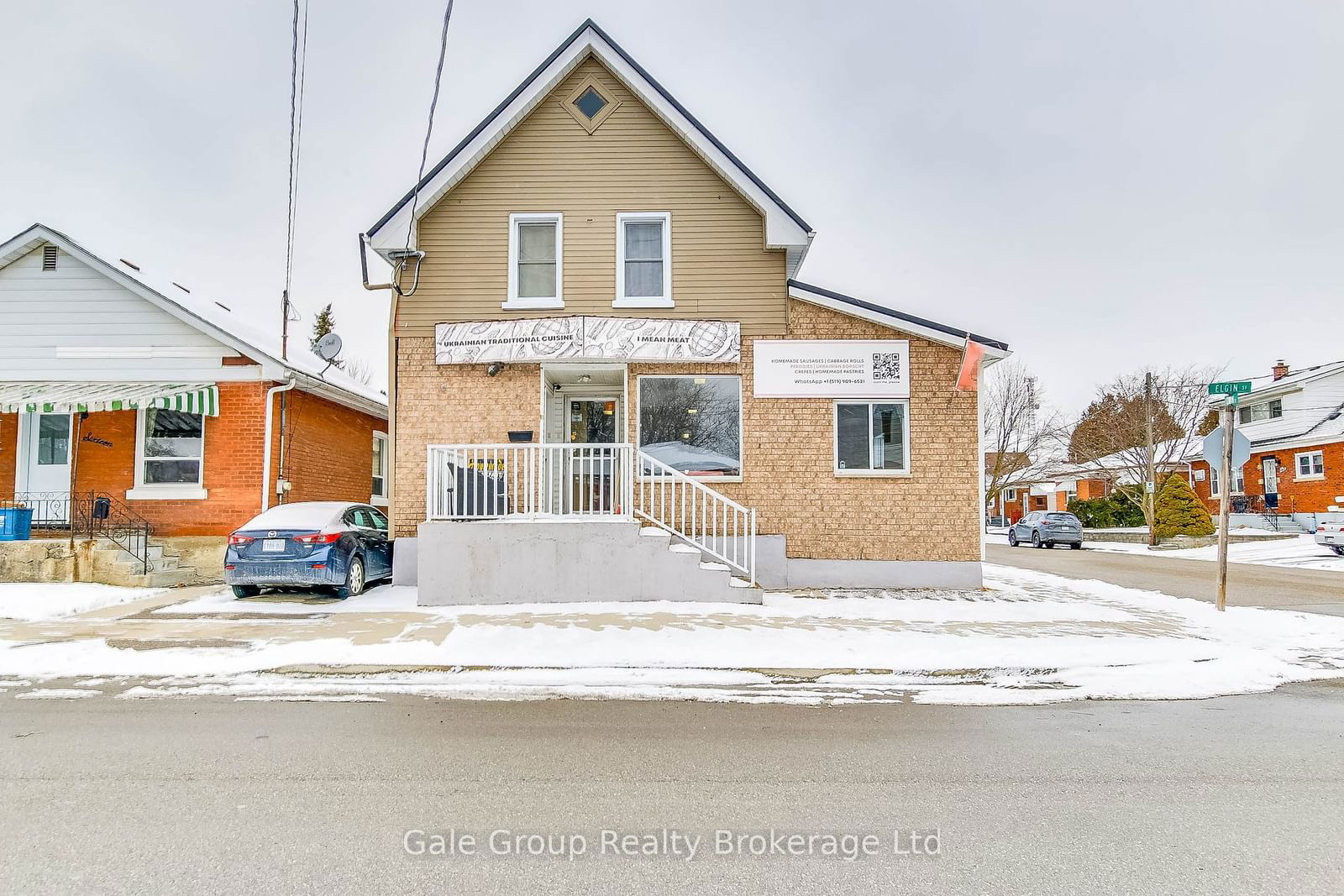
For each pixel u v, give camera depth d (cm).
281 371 1393
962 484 1274
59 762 481
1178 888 332
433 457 1098
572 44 1294
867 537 1265
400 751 507
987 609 1070
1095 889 330
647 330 1269
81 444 1398
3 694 655
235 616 977
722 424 1280
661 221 1316
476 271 1291
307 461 1505
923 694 679
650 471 1259
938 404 1284
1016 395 3444
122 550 1264
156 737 534
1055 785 456
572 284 1294
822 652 804
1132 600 1223
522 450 1255
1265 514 3353
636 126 1318
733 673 739
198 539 1366
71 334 1409
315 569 1060
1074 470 4534
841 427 1289
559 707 624
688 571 1070
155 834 376
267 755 497
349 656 773
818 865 351
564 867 346
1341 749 531
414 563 1241
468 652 788
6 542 1234
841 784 454
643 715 602
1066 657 796
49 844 364
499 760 491
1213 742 545
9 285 1421
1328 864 356
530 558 1061
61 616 1010
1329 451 3100
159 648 800
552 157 1313
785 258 1300
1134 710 634
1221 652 833
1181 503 2906
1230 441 1140
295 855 354
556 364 1273
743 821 399
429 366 1273
